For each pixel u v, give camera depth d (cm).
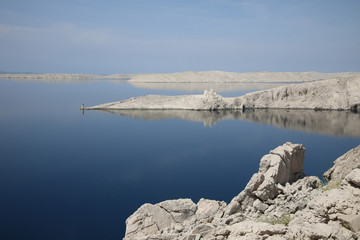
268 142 5431
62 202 2772
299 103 10081
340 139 5566
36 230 2233
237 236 1264
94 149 4866
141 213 1722
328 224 1255
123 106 9956
